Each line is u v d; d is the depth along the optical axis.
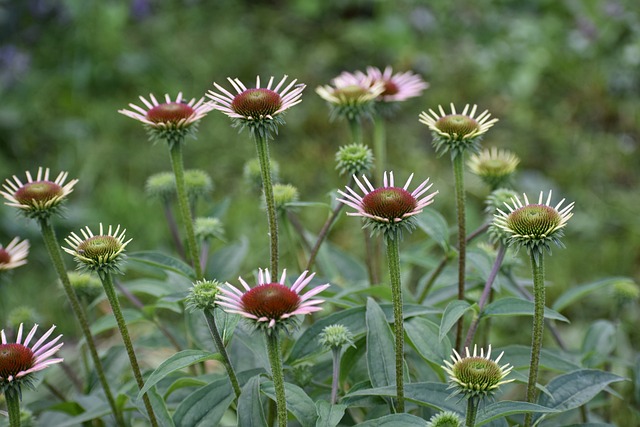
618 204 1.89
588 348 1.21
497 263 1.05
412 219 0.95
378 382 1.02
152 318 1.17
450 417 0.93
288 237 1.17
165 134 1.06
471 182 1.92
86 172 2.01
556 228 0.94
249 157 2.04
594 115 2.21
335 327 1.01
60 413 1.20
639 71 2.24
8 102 2.19
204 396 1.03
